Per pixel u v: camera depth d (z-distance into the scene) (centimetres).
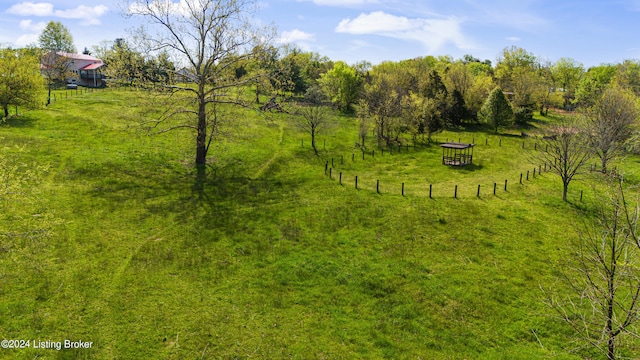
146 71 3656
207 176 3566
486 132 6912
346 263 2228
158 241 2328
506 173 4259
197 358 1492
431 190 3419
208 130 3969
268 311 1795
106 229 2397
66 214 2497
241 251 2298
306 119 5519
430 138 6172
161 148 4097
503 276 2152
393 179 3966
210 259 2189
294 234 2541
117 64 3494
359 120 6188
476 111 7731
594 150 3488
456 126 7400
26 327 1555
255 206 2970
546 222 2853
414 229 2667
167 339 1572
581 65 11425
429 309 1869
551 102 9250
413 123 5825
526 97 8219
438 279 2105
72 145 3828
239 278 2034
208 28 3534
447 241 2520
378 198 3241
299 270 2131
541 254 2397
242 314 1759
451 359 1575
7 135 3806
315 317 1775
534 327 1775
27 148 3525
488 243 2505
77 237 2256
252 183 3506
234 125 3962
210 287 1941
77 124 4569
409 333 1712
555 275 2173
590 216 2972
